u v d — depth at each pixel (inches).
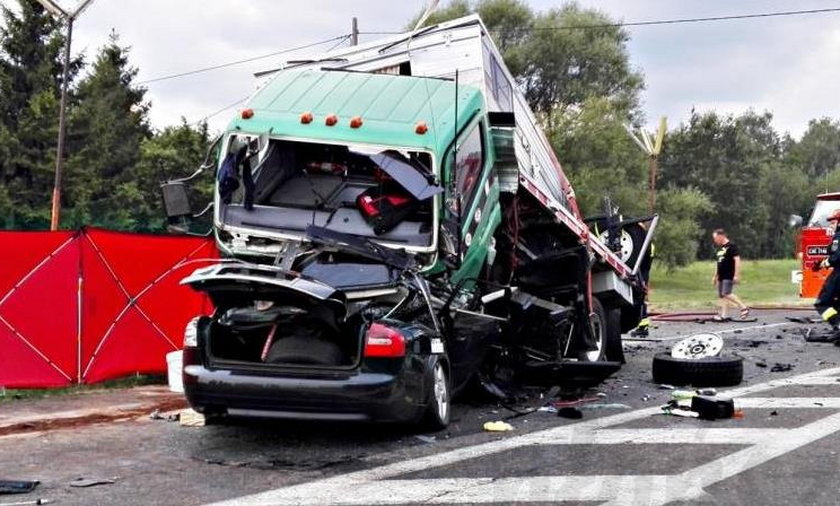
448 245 312.8
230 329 272.8
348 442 275.4
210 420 298.2
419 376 271.3
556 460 249.9
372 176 334.3
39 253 364.8
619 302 471.5
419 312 289.7
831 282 534.0
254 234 320.5
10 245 357.7
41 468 245.1
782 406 328.8
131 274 393.1
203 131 1724.9
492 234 362.6
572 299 405.1
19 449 269.0
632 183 1720.0
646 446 266.4
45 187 1547.7
